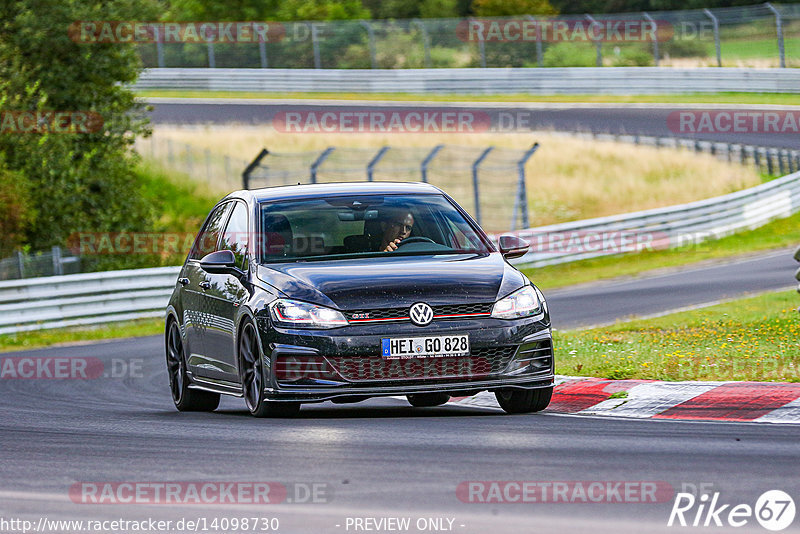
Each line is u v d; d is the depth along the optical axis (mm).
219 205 36188
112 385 45406
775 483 19938
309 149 138625
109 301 78438
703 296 67375
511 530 17344
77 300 76750
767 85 164625
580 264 96562
